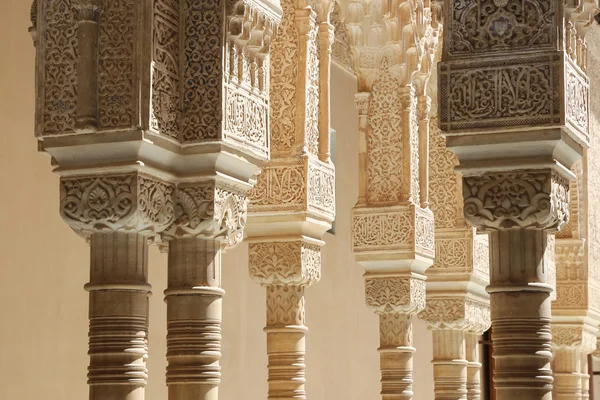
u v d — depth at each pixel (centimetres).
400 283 852
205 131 470
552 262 1143
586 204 1259
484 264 1034
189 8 477
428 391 1370
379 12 853
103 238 448
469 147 482
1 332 644
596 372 1762
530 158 475
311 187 678
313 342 1097
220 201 477
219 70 471
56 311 693
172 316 477
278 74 690
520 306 478
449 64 483
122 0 450
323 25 720
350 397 1180
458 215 1005
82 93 446
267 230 681
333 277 1158
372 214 863
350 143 1222
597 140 1335
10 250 655
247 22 485
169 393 475
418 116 886
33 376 669
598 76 1348
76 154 451
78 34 449
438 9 492
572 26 493
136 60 445
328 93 717
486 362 1515
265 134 513
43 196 688
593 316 1276
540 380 472
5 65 665
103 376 441
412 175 862
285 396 668
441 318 1003
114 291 445
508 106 472
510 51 475
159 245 503
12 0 676
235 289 945
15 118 669
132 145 442
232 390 931
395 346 852
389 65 864
